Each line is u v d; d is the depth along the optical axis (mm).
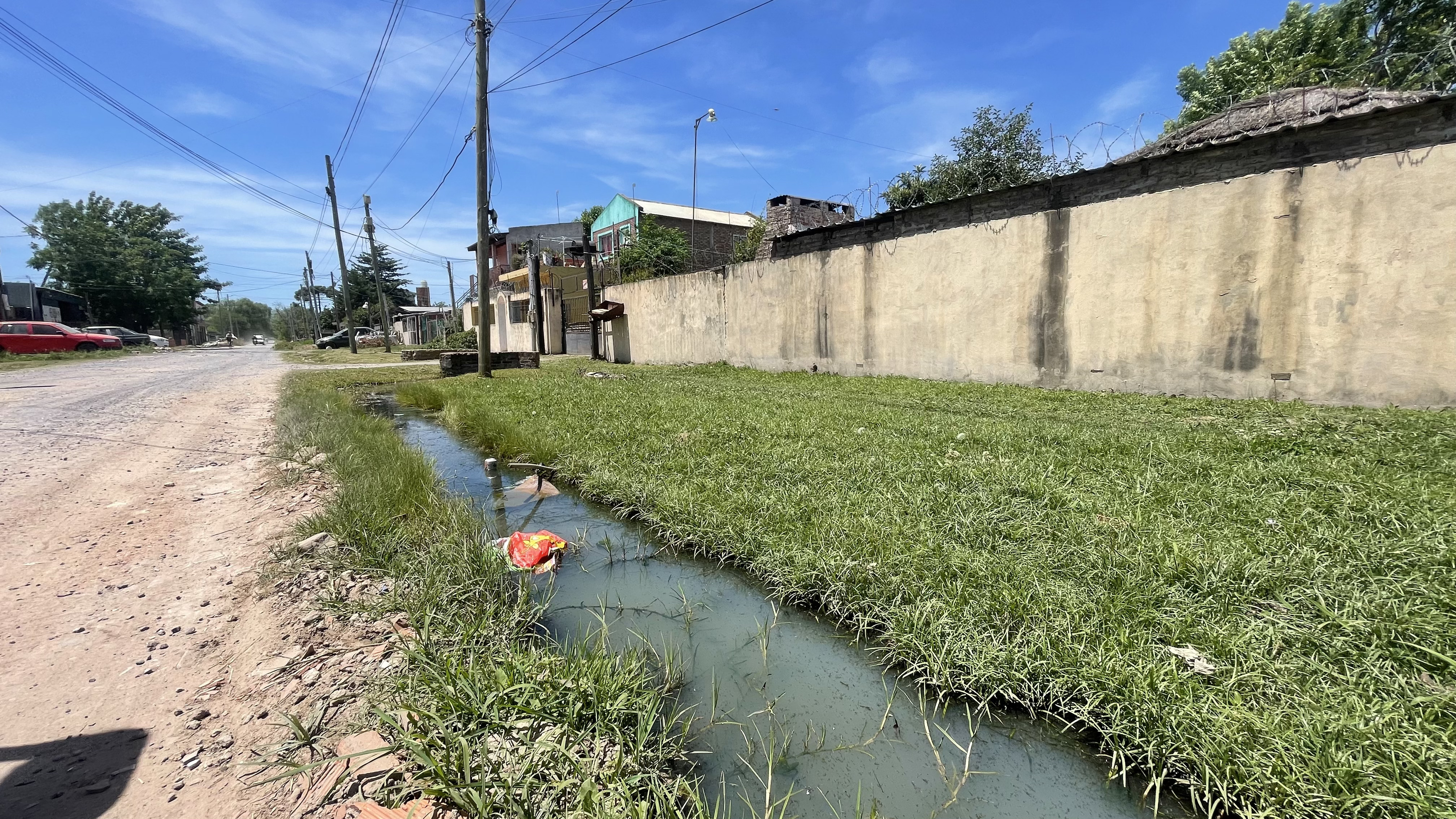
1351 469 3693
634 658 2230
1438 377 5645
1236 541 2732
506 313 28703
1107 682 1902
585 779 1607
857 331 11875
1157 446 4512
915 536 3035
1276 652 1988
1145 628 2182
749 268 14305
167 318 45719
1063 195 8484
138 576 2910
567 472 5035
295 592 2719
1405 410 5648
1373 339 5984
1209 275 7094
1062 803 1688
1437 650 1917
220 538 3428
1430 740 1572
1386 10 15508
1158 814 1639
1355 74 10148
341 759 1671
